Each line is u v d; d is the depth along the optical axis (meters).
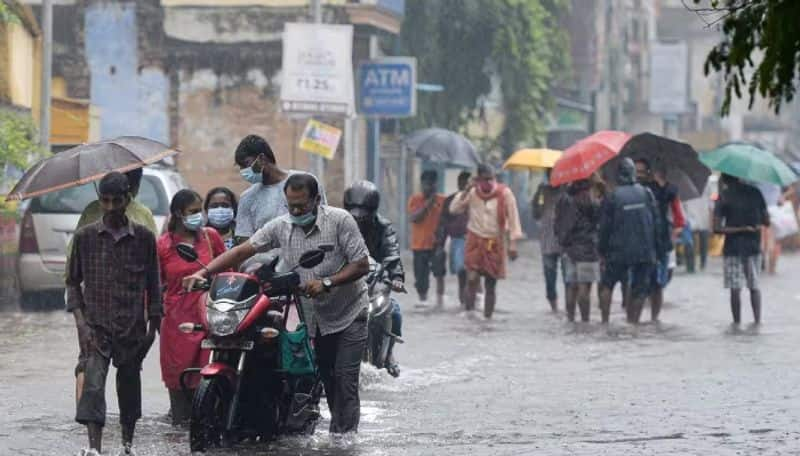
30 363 31.28
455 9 95.69
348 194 26.75
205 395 20.47
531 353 34.41
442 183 105.31
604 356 33.81
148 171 44.56
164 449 21.16
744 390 27.53
